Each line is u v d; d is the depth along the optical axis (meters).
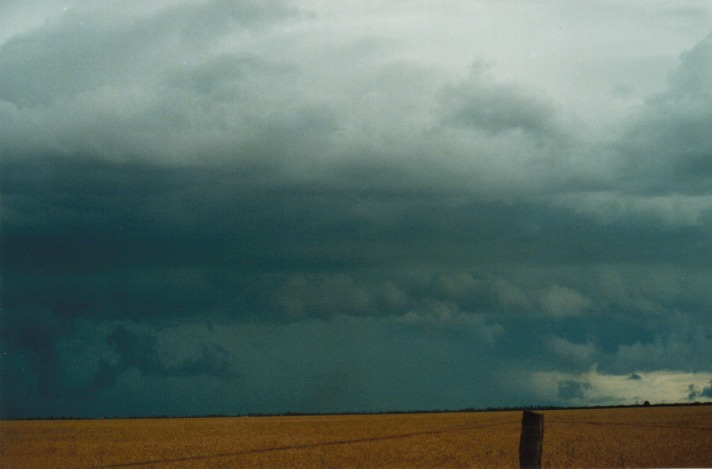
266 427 65.88
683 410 80.56
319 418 99.81
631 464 21.44
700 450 25.45
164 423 85.69
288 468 23.94
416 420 80.00
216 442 42.41
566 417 65.75
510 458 25.47
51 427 74.44
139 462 25.92
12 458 32.28
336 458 26.55
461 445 32.03
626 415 68.12
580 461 22.02
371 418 95.31
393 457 26.59
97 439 47.44
